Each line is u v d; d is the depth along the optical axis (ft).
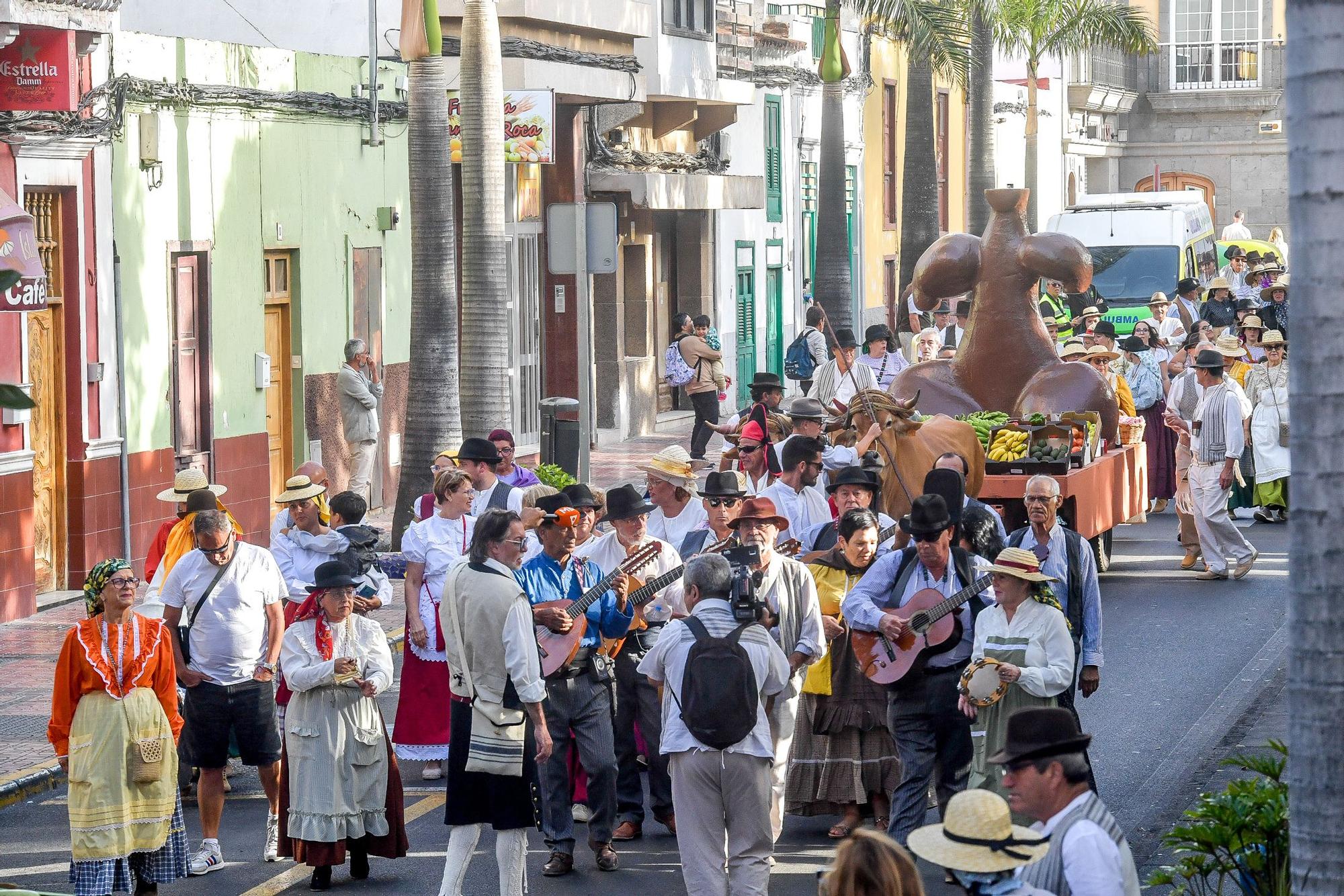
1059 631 43.42
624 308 157.89
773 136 188.65
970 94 181.78
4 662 75.10
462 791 44.06
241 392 104.06
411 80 97.09
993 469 81.97
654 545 49.06
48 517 88.53
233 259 102.78
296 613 48.49
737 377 178.60
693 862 41.29
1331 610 27.12
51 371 88.12
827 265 161.89
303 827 47.26
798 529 58.03
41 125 83.76
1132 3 326.24
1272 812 35.94
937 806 49.26
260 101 104.68
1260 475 109.70
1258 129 323.57
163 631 46.83
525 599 44.11
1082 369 88.43
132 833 45.70
